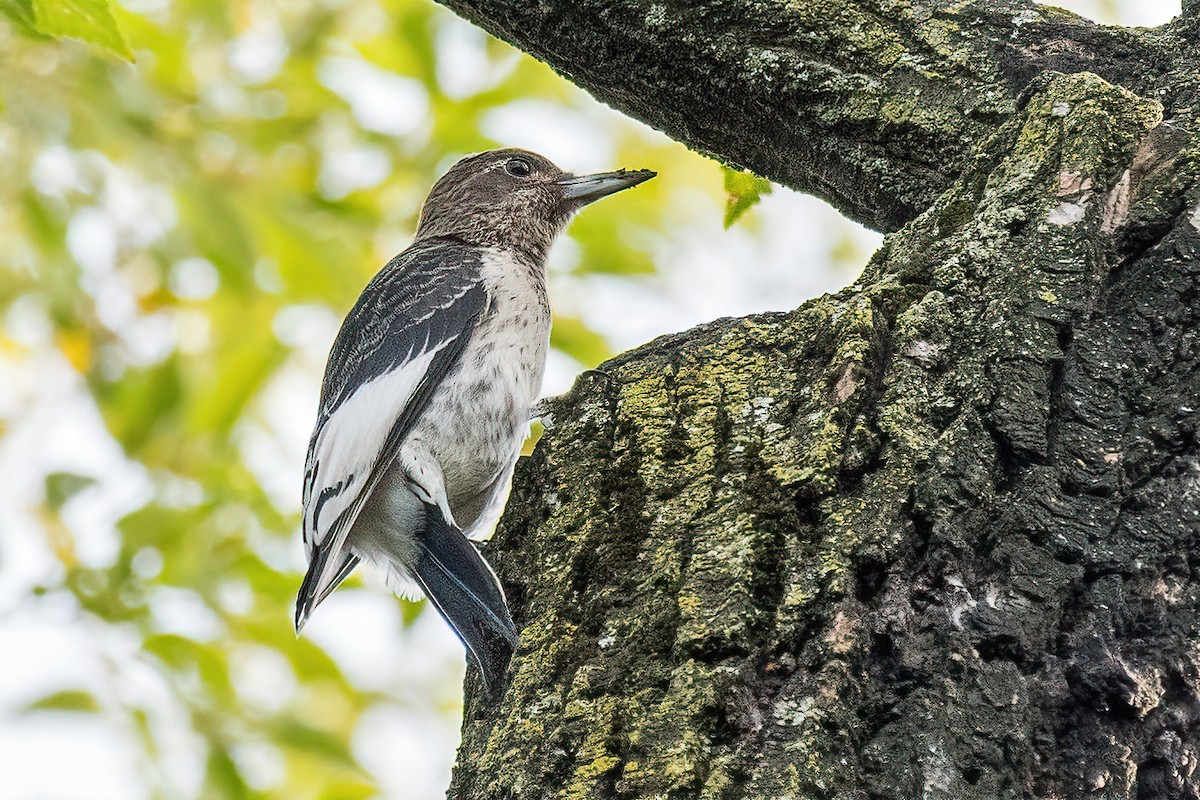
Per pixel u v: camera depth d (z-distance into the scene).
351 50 14.50
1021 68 7.22
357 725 13.12
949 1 7.68
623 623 5.72
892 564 5.33
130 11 13.94
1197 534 5.42
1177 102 6.72
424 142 14.46
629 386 6.63
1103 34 7.23
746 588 5.45
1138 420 5.67
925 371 5.82
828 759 4.96
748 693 5.18
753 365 6.40
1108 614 5.23
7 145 13.46
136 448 13.72
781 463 5.80
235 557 13.21
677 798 4.99
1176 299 5.93
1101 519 5.42
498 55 14.45
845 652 5.15
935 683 5.08
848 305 6.16
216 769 11.93
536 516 6.63
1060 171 6.34
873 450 5.65
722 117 8.14
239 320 14.03
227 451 13.90
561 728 5.50
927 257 6.37
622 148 14.33
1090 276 5.97
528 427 10.16
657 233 14.38
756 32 7.82
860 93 7.55
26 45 13.28
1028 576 5.27
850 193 7.89
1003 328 5.82
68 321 13.81
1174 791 5.11
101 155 13.62
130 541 12.87
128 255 13.88
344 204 14.20
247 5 14.32
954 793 4.88
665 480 6.11
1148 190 6.28
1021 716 5.03
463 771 6.15
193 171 13.84
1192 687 5.22
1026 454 5.52
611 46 8.23
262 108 14.15
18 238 13.74
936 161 7.34
